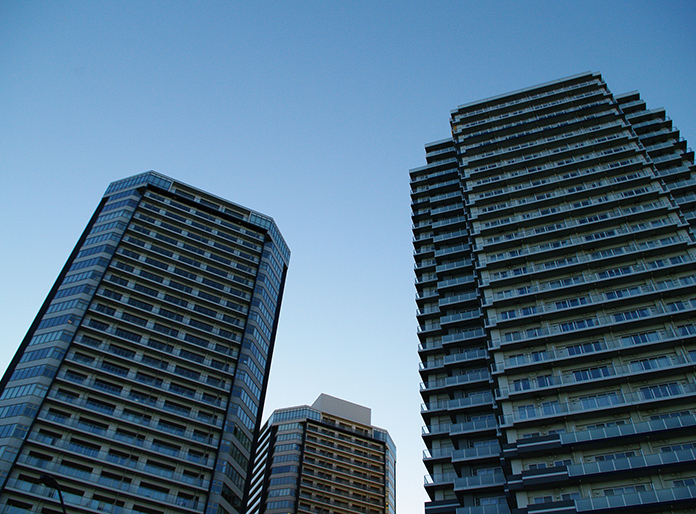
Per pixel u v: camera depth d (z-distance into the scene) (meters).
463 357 70.12
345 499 119.88
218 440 76.12
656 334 57.62
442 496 61.72
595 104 87.56
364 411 144.00
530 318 64.12
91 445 67.62
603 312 61.94
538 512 48.03
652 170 75.44
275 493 116.19
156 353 79.25
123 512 64.56
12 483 60.25
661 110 90.56
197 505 69.62
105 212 93.19
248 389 84.56
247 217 106.06
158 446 71.62
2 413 66.31
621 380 54.97
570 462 51.97
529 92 99.06
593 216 72.62
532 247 73.00
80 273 82.25
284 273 109.31
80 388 70.75
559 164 82.12
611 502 46.00
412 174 101.88
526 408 57.25
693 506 44.16
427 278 85.81
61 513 60.94
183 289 88.06
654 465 47.06
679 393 52.19
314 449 125.94
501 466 58.12
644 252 64.62
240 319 90.50
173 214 96.62
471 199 83.56
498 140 89.44
